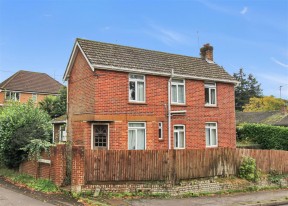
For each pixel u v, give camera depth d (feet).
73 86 70.49
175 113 71.00
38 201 38.22
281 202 45.70
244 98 256.52
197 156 49.93
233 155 55.26
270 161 62.64
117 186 43.60
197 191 48.16
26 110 60.70
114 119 62.80
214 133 78.48
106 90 62.59
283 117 145.48
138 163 45.19
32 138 54.44
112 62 64.18
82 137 64.64
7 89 152.35
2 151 57.57
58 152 45.14
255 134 109.91
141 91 67.51
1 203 36.73
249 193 51.98
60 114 119.24
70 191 42.09
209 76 77.92
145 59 71.20
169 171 46.65
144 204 39.60
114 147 62.18
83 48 64.44
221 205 41.14
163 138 68.85
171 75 70.64
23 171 55.57
